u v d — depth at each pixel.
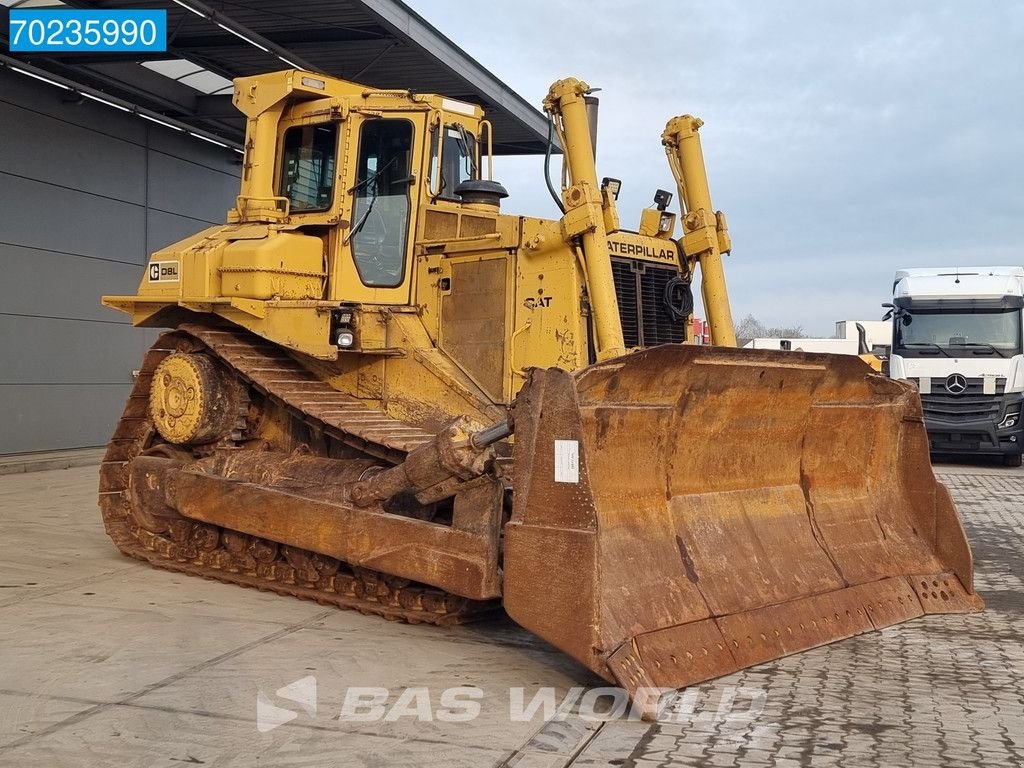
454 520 5.96
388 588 6.72
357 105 7.77
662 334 7.66
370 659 5.80
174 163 18.89
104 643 6.04
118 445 8.80
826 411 7.03
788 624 6.09
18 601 7.06
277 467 7.43
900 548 7.32
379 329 7.47
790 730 4.79
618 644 5.10
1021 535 10.93
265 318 7.64
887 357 21.56
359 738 4.59
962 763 4.41
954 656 6.04
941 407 18.95
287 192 8.17
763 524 6.52
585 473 5.15
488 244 7.39
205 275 7.85
